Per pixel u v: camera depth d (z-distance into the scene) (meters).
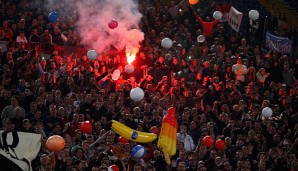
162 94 53.34
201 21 66.56
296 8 83.25
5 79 49.88
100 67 55.66
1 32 58.56
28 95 47.34
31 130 41.69
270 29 71.56
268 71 62.16
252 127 48.88
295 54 70.56
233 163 44.38
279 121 51.91
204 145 43.28
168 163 36.16
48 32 59.22
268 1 82.38
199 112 51.25
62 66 53.50
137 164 38.72
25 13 61.91
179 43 64.06
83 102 47.22
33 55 53.88
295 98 57.41
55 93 47.22
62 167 38.56
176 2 74.06
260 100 56.81
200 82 56.69
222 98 53.66
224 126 48.62
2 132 23.91
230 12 69.25
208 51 63.00
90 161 39.44
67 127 43.56
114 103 48.62
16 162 22.83
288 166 45.53
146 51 59.72
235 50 65.62
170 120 35.94
